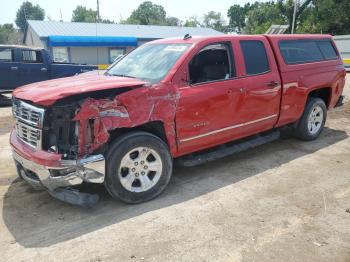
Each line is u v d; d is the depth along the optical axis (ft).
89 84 13.28
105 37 92.22
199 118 15.43
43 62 41.55
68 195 13.24
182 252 11.27
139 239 12.00
